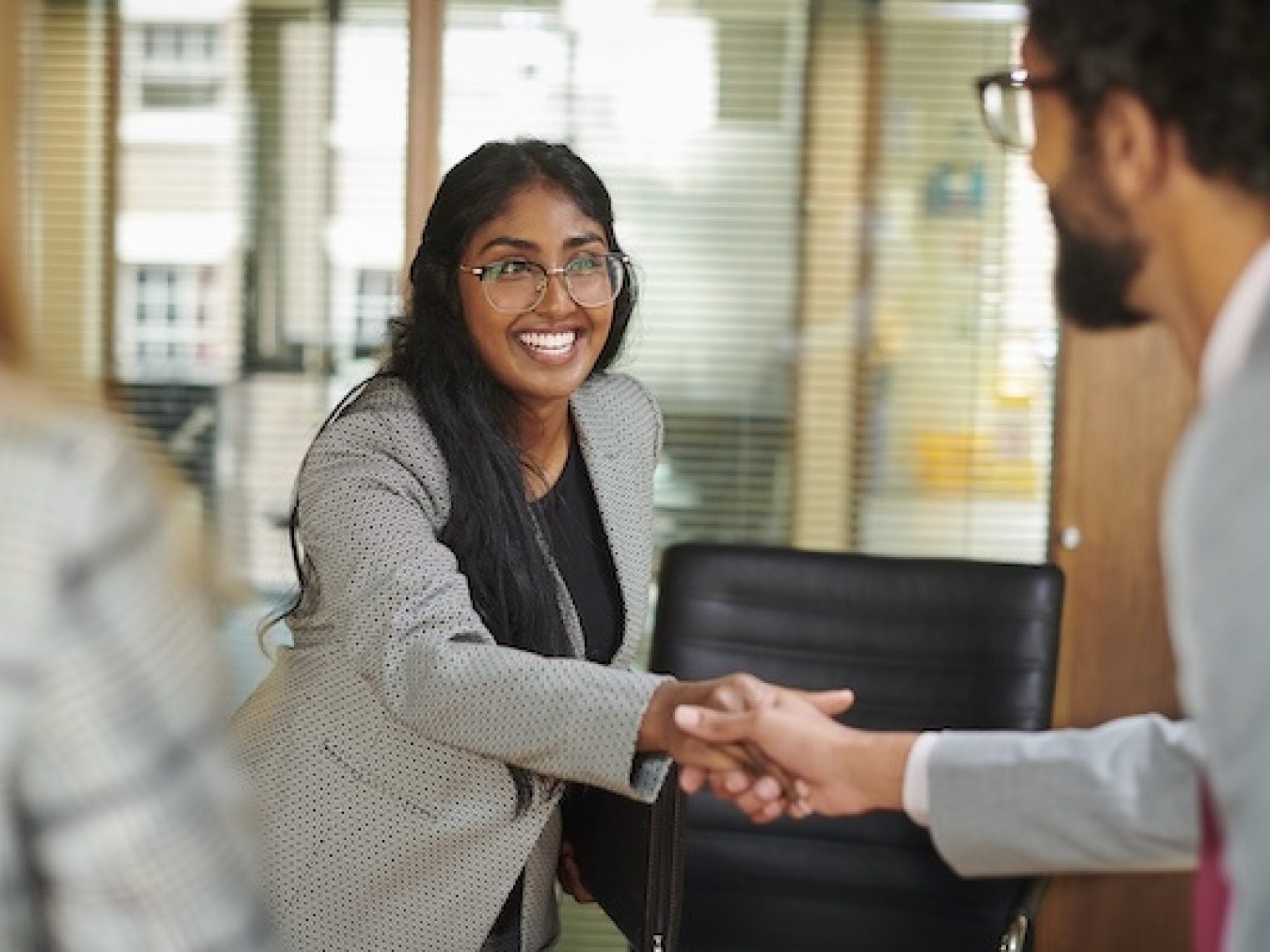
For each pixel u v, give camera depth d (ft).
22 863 3.60
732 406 13.60
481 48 13.42
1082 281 4.41
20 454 3.55
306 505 8.38
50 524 3.53
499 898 8.60
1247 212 4.03
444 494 8.39
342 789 8.39
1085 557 13.25
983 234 13.41
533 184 8.60
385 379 8.69
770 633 11.02
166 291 13.67
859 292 13.50
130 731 3.59
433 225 8.72
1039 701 10.69
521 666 7.79
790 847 10.98
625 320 9.25
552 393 8.66
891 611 10.96
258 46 13.51
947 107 13.33
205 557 3.92
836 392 13.57
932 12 13.26
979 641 10.83
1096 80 4.18
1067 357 13.17
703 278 13.53
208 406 13.70
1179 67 4.04
